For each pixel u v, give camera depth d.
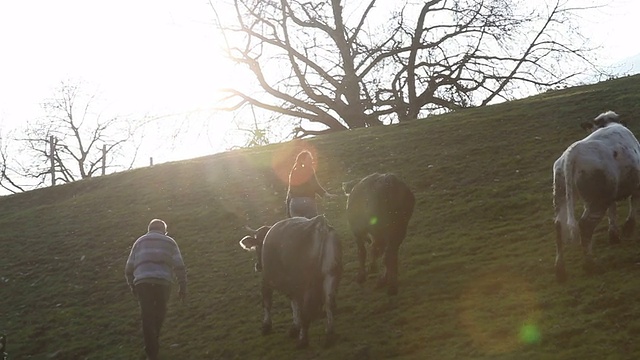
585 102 26.27
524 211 16.83
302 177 12.97
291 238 10.94
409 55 41.19
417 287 13.14
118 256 20.52
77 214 25.53
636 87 27.23
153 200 25.38
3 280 20.12
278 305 14.11
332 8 41.72
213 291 16.06
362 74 41.19
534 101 29.00
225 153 32.19
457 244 15.37
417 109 41.19
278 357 11.20
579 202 16.33
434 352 10.26
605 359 8.95
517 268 13.01
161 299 11.67
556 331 9.98
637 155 11.91
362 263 13.66
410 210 12.60
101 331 15.25
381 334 11.30
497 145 23.17
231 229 20.78
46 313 17.08
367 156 25.56
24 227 25.17
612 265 11.90
